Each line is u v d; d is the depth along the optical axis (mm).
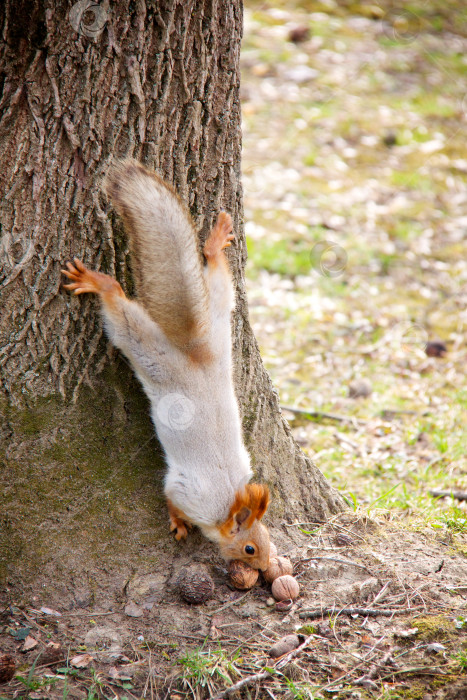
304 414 11656
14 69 6312
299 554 7496
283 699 5777
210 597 6895
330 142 20312
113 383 7148
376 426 11359
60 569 6797
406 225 17344
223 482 6941
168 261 6781
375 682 5945
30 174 6539
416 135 20828
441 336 13898
